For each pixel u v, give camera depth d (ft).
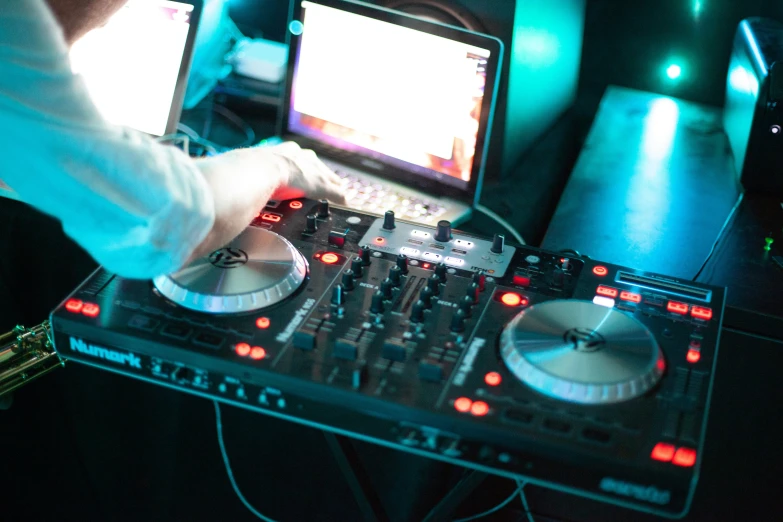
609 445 2.40
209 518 4.95
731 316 3.48
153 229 2.40
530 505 4.19
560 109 5.68
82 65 4.80
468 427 2.49
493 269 3.18
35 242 4.40
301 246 3.28
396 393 2.59
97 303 2.91
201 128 5.23
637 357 2.64
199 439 4.70
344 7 4.51
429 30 4.29
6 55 2.14
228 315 2.87
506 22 4.47
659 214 4.42
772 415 3.50
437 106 4.37
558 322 2.79
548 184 5.15
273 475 4.71
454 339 2.82
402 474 4.35
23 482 4.96
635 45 5.63
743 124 4.61
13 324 4.59
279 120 4.92
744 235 4.19
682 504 2.36
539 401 2.56
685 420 2.49
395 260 3.22
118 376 4.58
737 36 5.08
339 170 4.66
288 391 2.67
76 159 2.26
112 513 5.05
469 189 4.38
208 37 5.23
